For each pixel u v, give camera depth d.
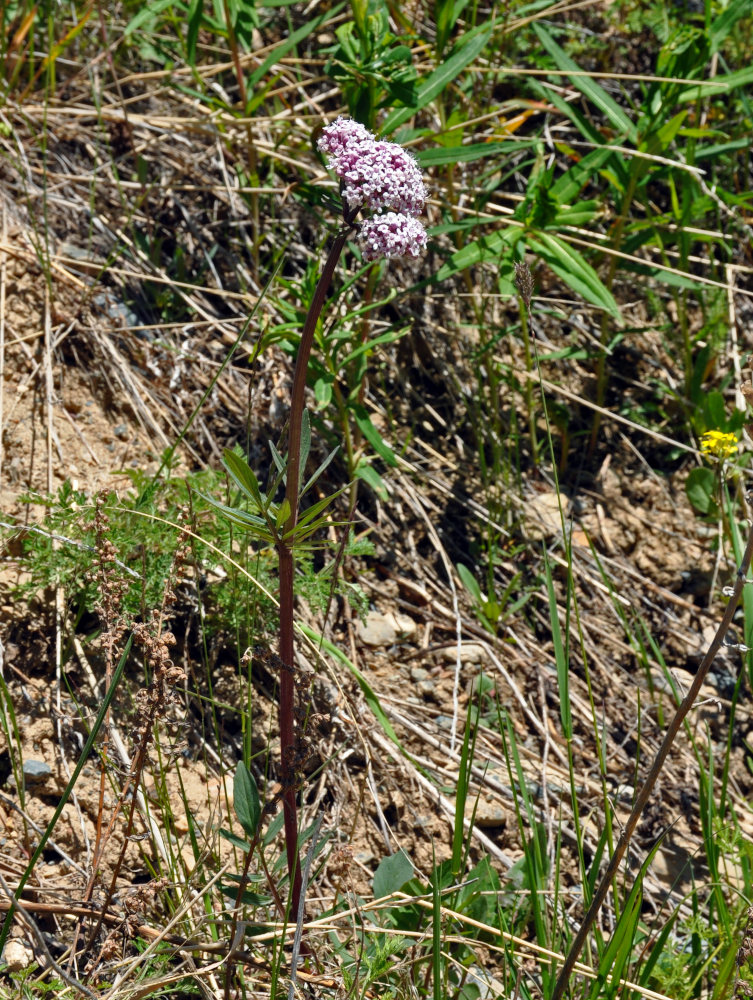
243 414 3.47
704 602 3.69
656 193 4.52
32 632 2.67
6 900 2.12
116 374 3.31
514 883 2.57
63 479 3.03
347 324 3.59
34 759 2.48
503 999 2.09
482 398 3.78
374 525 3.47
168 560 2.69
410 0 4.07
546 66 4.34
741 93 4.34
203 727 2.69
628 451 4.03
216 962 2.06
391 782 2.76
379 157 1.57
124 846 2.05
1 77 3.96
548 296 4.27
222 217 4.00
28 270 3.37
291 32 4.29
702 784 2.44
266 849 2.45
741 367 4.07
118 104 4.21
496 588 3.51
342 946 2.12
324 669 2.86
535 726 3.13
